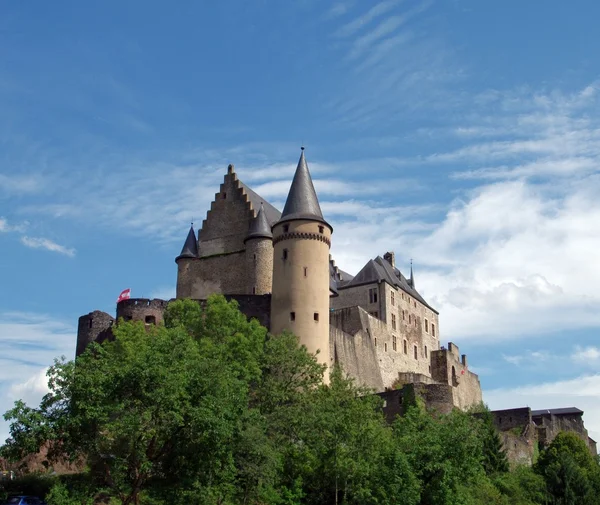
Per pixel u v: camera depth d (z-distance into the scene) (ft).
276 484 176.24
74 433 144.15
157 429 143.64
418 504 177.47
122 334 207.51
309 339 232.94
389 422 251.19
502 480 227.20
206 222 285.64
